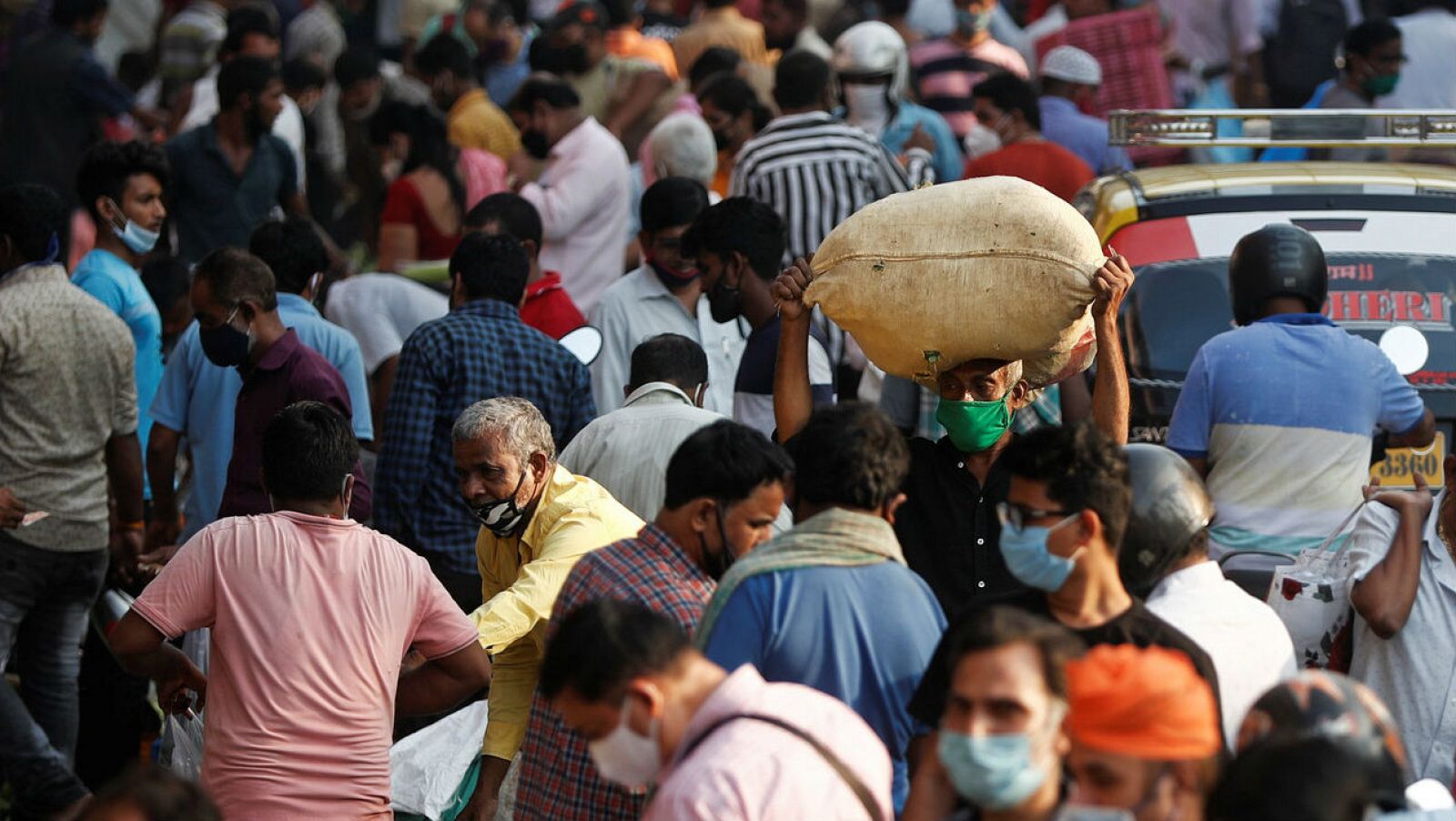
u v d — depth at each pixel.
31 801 25.41
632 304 30.11
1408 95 46.16
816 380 26.20
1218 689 15.28
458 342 26.19
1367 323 26.31
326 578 19.45
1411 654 19.94
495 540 21.61
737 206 26.30
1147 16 49.44
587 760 18.03
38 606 27.38
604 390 30.00
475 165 42.72
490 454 20.50
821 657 16.03
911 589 16.38
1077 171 37.91
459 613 20.08
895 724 16.19
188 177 41.06
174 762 21.59
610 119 49.62
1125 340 26.70
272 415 25.62
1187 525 16.30
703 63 46.38
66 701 27.50
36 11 57.88
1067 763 13.20
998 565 19.81
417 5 58.09
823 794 13.35
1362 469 22.77
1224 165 29.02
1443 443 25.66
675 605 17.27
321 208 52.78
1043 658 12.77
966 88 49.81
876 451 16.36
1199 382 22.98
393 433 25.95
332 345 28.59
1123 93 49.44
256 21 51.19
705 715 13.55
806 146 35.28
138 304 30.38
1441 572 20.03
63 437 27.02
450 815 21.31
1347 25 53.50
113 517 30.14
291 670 19.19
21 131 51.28
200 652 24.94
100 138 51.56
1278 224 23.56
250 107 41.22
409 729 25.66
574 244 40.19
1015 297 19.12
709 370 29.69
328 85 59.00
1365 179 27.64
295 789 19.11
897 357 19.84
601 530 20.50
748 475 17.14
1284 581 20.45
